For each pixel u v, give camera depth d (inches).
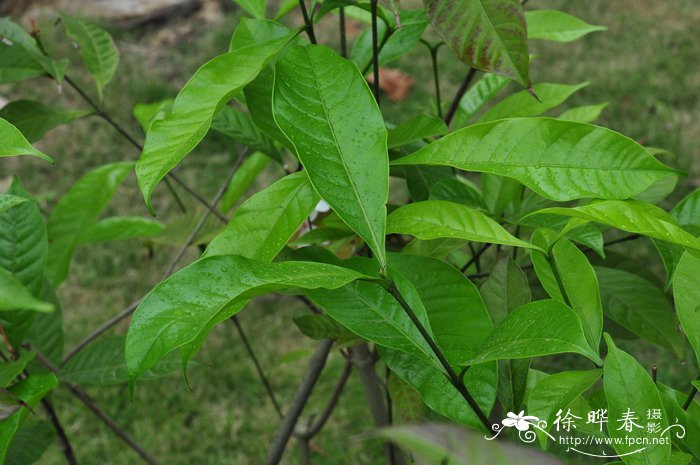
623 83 178.1
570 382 33.4
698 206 38.8
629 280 46.3
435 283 36.3
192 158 165.5
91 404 50.8
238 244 36.0
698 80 177.8
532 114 48.6
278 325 132.4
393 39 45.3
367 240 33.3
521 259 48.4
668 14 203.3
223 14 216.2
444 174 44.5
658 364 114.0
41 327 48.2
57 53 192.5
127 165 57.6
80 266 145.1
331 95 34.8
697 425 34.3
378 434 28.2
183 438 113.7
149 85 186.2
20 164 166.9
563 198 33.9
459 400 35.2
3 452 35.6
